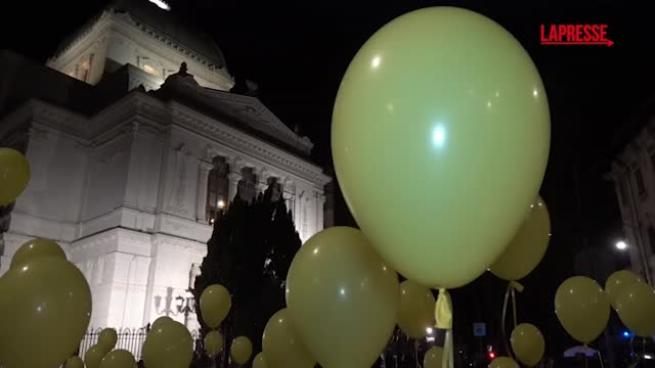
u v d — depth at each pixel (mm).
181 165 23750
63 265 3428
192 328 21453
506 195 1929
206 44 34625
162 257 21547
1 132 24938
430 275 2096
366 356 3055
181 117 24094
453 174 1859
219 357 12656
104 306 19875
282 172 29141
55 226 22906
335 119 2191
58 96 26875
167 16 33125
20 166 4992
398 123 1907
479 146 1855
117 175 22719
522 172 1942
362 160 2006
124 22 30031
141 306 20578
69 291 3291
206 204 24719
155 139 23391
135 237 21125
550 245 17172
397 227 2004
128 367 5859
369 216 2084
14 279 3219
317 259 3172
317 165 31078
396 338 9203
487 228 1958
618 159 22922
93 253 21828
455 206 1888
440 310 2154
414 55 1971
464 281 2121
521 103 1952
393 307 3119
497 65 1958
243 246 16734
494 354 13586
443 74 1906
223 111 26703
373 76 2033
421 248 2014
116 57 29188
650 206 20906
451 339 2111
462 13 2143
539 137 2002
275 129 29781
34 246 4117
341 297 3021
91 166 24594
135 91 22797
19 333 3064
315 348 3102
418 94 1897
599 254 23203
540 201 4246
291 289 3246
